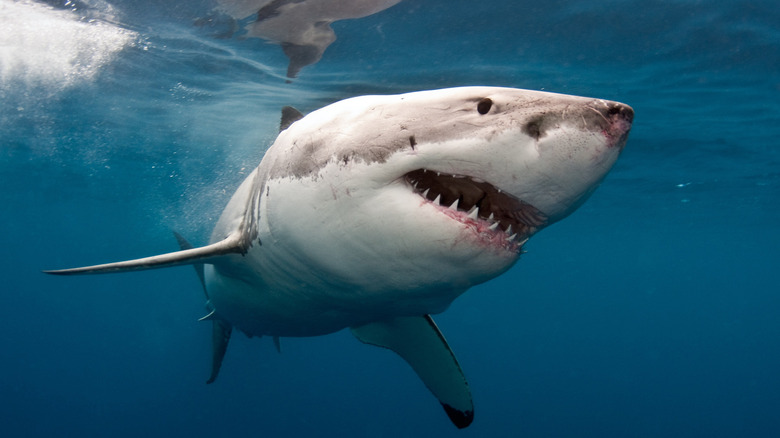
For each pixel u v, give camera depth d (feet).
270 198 9.11
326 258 8.00
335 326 12.63
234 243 10.63
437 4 24.00
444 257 6.99
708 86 34.12
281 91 37.22
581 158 6.31
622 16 25.00
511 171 6.44
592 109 6.38
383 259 7.38
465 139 6.50
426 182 7.30
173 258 9.93
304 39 28.19
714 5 23.88
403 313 10.34
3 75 36.01
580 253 162.40
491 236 6.83
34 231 167.02
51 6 26.00
